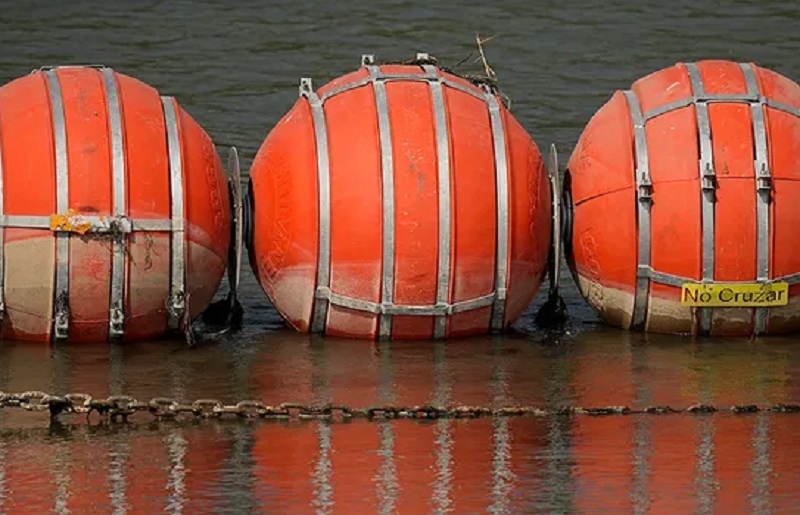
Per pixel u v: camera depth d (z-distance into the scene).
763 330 52.25
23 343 51.12
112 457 41.34
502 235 50.41
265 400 46.22
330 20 85.75
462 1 88.25
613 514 37.38
